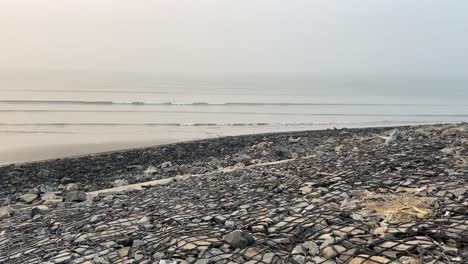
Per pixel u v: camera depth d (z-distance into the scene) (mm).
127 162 26750
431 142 17562
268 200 11227
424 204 8695
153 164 25984
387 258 6328
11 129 44312
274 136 35656
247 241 7777
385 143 20438
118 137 41406
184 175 20734
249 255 7297
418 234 7098
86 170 24641
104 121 50938
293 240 7703
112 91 87812
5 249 10484
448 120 58688
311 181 12711
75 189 19766
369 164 13992
